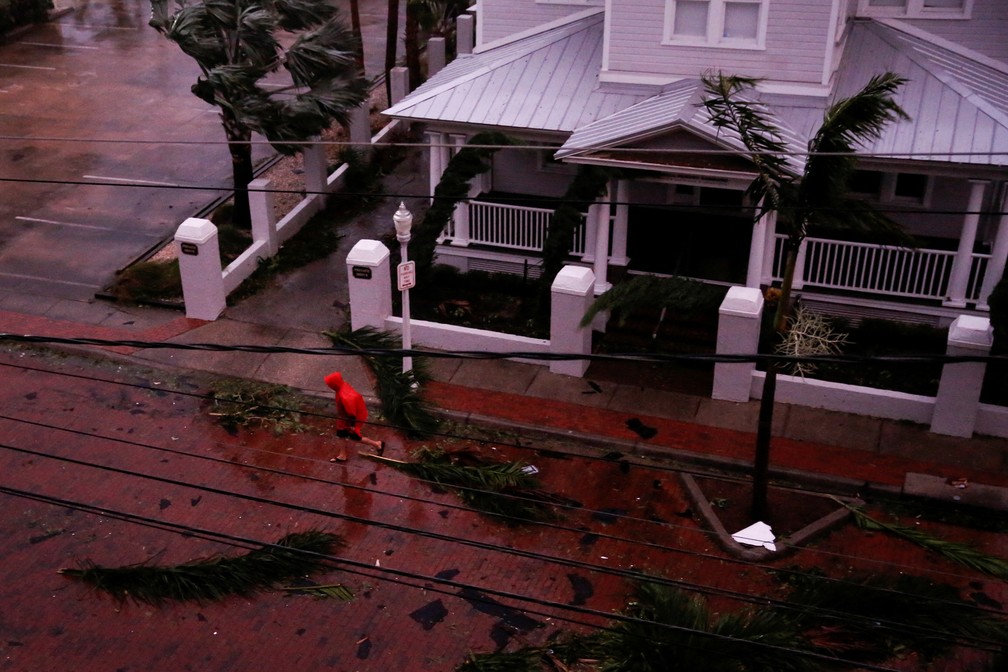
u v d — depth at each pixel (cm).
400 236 1512
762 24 1702
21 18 3431
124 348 1777
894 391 1566
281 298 1933
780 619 1098
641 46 1791
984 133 1614
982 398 1580
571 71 1881
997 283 1512
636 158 1617
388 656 1194
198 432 1586
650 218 1956
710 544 1348
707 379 1675
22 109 2783
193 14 1931
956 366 1475
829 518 1378
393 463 1501
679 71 1791
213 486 1468
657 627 1098
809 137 1645
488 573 1310
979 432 1530
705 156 1588
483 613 1248
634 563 1320
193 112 2789
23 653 1201
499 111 1819
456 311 1844
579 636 1194
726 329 1577
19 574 1312
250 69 1956
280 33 3419
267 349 856
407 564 1323
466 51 2648
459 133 1850
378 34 3419
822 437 1536
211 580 1273
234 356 1758
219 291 1867
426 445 1556
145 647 1208
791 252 1204
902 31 1884
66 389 1684
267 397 1658
